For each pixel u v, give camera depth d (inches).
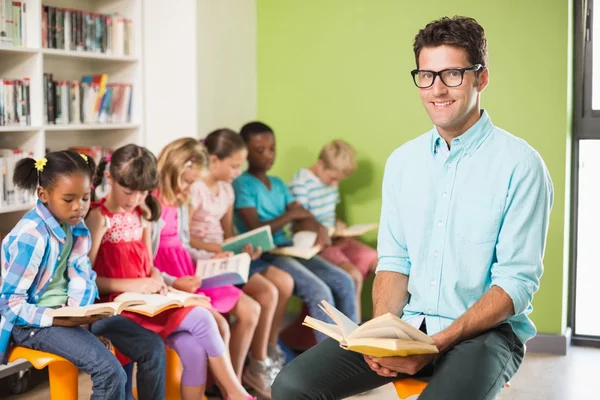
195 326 108.7
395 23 159.9
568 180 155.6
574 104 157.8
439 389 71.6
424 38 79.4
